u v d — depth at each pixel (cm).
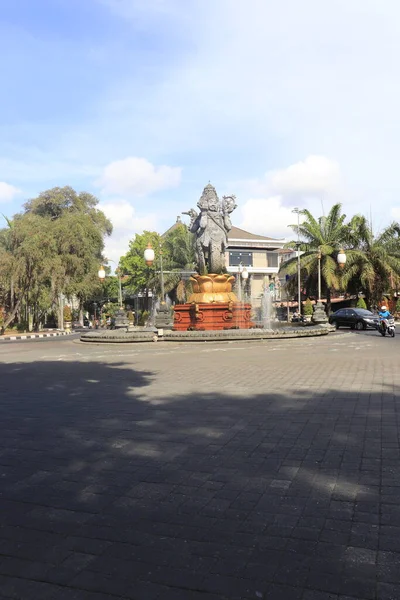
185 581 277
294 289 4809
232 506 379
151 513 371
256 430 604
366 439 550
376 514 357
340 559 296
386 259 4150
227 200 2533
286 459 489
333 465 467
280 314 5591
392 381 957
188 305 2433
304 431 593
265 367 1214
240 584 272
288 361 1339
